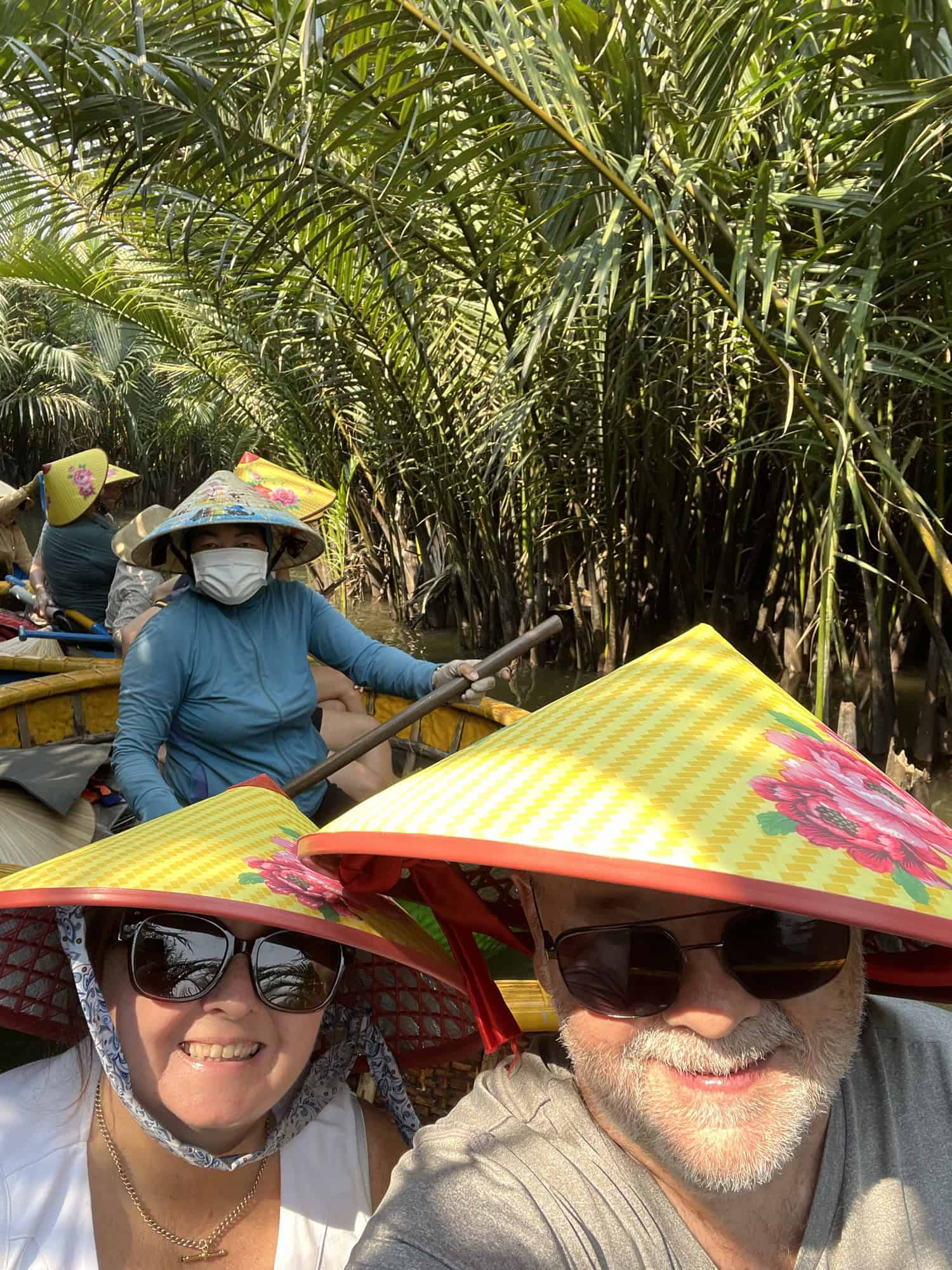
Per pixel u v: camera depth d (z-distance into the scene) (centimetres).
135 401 1412
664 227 262
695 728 68
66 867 88
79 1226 91
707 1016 68
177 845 94
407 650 646
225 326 649
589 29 250
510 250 371
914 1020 87
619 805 61
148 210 411
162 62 257
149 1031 90
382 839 64
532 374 430
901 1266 73
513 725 76
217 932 88
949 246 255
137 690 195
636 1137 73
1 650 402
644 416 459
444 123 283
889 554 409
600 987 72
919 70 249
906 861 57
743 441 370
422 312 480
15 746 276
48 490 424
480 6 244
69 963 104
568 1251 68
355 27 236
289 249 356
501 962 145
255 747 207
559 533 543
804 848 57
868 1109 79
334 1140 102
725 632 529
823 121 277
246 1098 90
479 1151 76
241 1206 96
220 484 204
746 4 240
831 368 271
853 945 73
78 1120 95
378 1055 106
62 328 1429
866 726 406
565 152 271
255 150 287
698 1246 72
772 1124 69
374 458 680
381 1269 67
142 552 207
